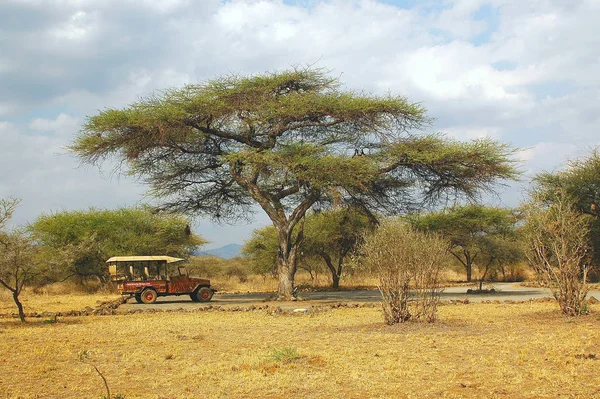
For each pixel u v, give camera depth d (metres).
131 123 25.22
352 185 26.16
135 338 13.16
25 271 17.23
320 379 8.39
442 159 26.78
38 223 39.12
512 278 49.41
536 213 14.83
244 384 8.23
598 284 31.56
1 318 18.59
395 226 14.36
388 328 13.25
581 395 7.09
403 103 26.34
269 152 25.95
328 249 41.19
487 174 27.48
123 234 41.00
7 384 8.60
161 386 8.33
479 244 41.09
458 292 31.67
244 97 26.34
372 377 8.44
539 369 8.45
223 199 33.50
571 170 35.16
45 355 10.97
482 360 9.23
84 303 26.70
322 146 26.69
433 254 13.95
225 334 13.59
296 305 23.44
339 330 13.55
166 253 42.75
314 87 27.84
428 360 9.45
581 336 11.02
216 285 46.94
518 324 13.20
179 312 20.64
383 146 27.86
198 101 25.42
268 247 45.56
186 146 29.34
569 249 14.67
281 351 10.09
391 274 13.92
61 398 7.78
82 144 26.36
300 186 28.14
